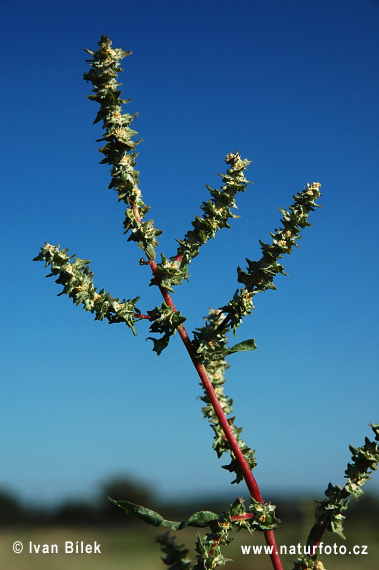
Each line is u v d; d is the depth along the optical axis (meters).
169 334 2.44
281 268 2.46
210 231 2.52
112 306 2.32
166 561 2.97
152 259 2.46
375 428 2.54
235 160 2.58
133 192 2.44
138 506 2.47
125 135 2.44
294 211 2.51
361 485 2.51
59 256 2.28
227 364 2.97
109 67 2.45
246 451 2.65
